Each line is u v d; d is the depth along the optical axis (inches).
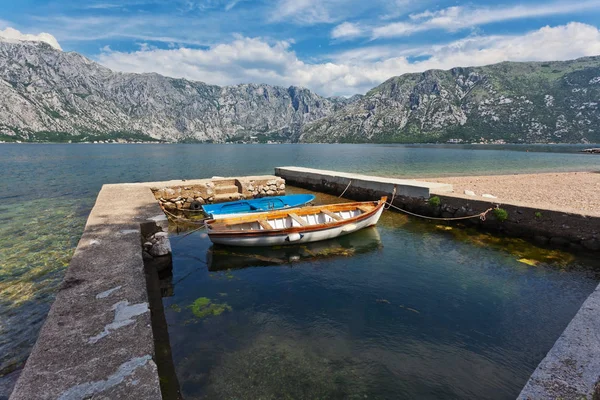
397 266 432.8
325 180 998.4
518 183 1024.2
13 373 236.1
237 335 278.8
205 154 3878.0
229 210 660.1
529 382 147.3
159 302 338.0
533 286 371.6
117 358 152.9
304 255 473.4
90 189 1118.4
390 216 708.0
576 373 150.9
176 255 478.0
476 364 245.4
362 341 272.4
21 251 491.5
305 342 270.2
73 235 574.6
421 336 279.6
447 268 425.4
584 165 1966.0
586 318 196.4
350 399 210.5
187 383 221.8
